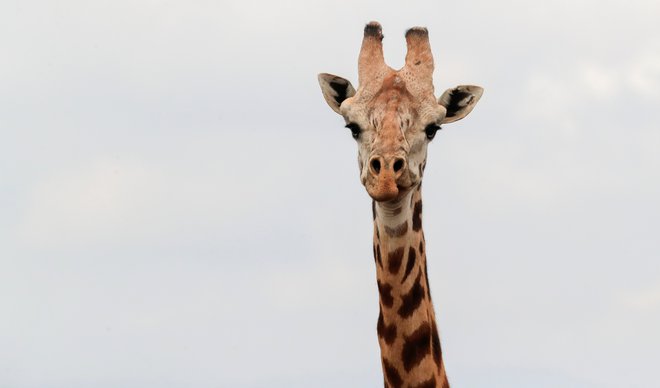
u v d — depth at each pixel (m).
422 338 25.77
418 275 25.88
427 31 26.56
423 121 25.86
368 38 26.50
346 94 27.64
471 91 27.39
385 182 24.48
